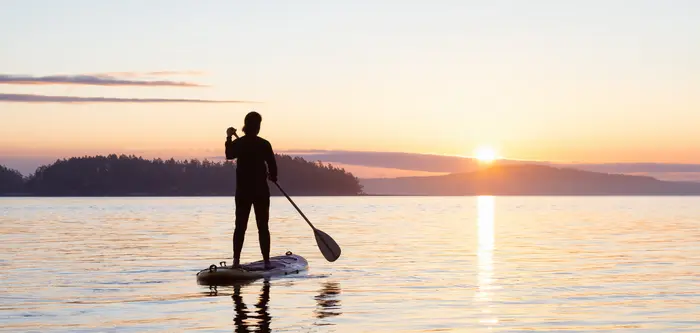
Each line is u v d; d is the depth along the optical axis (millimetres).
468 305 8594
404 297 9227
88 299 9117
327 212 53344
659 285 10328
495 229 26594
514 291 9750
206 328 7215
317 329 7172
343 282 10750
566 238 21000
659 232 24203
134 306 8562
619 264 13328
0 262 13734
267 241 11781
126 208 68750
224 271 10711
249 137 11773
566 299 9031
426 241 19688
